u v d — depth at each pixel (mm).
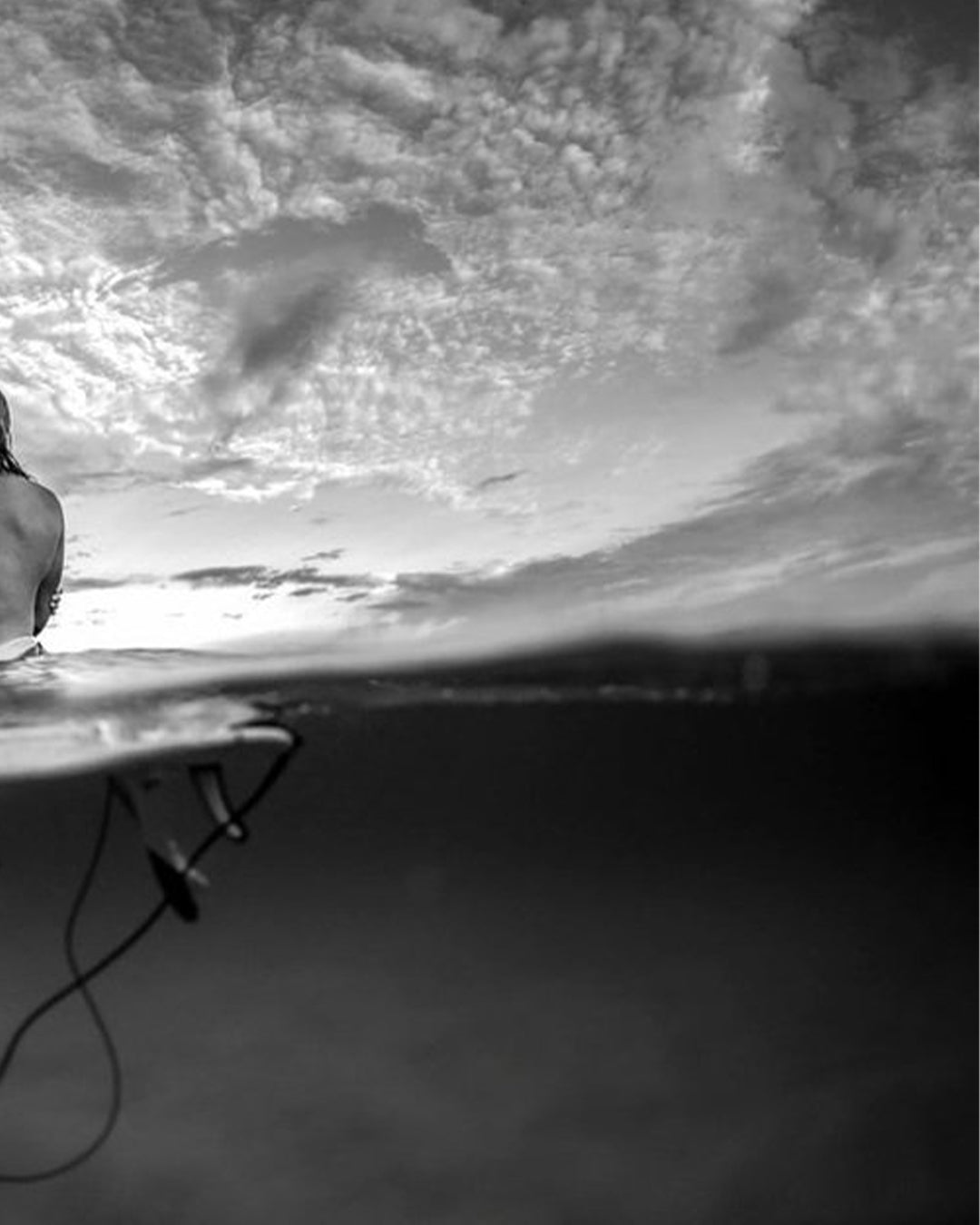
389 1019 3182
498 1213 2355
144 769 3828
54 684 3738
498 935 3734
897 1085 2717
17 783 4043
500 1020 3135
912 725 4316
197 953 3723
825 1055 2867
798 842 4480
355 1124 2713
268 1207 2430
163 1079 2936
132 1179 2559
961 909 3664
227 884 4297
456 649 4133
